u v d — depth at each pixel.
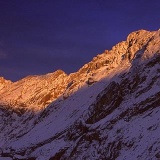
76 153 69.81
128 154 61.31
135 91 77.31
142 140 62.16
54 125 90.69
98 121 75.50
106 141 67.00
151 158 57.00
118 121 70.50
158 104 69.25
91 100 90.81
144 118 67.62
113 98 77.81
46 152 77.25
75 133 76.75
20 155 85.06
